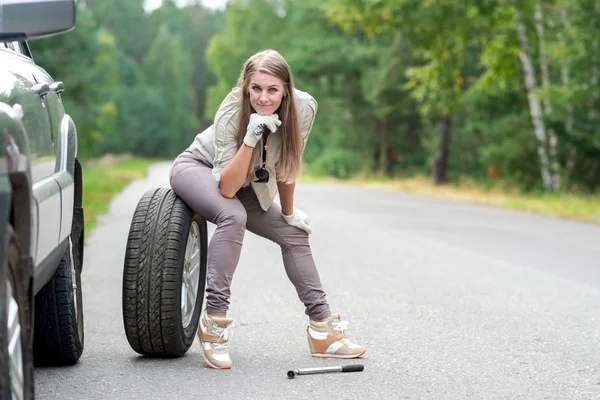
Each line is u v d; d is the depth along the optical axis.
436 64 35.31
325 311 6.35
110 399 5.20
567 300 8.97
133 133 132.50
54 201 4.92
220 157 5.98
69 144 5.70
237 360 6.25
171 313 5.98
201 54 180.75
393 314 8.07
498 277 10.57
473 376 5.86
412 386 5.58
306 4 63.75
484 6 33.12
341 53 60.78
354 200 27.34
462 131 52.06
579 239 15.62
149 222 6.02
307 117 6.03
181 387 5.48
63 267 5.82
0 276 3.38
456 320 7.81
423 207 24.36
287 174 6.08
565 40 31.31
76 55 55.41
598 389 5.59
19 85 4.63
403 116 59.12
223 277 6.01
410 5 33.28
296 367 6.07
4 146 3.64
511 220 19.94
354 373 5.89
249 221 6.33
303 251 6.39
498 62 35.25
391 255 12.58
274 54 5.84
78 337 5.96
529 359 6.37
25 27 4.57
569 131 31.61
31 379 3.89
